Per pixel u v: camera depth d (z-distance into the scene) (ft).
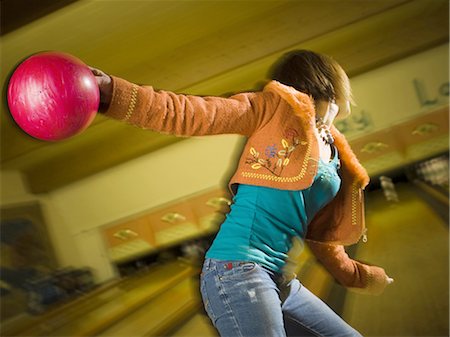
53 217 15.53
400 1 10.74
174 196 15.17
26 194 15.11
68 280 15.76
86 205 15.57
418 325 6.67
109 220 15.72
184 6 9.46
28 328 14.70
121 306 15.38
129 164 14.90
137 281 17.40
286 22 10.73
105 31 9.45
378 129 12.80
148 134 14.29
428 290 7.91
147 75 10.94
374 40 11.67
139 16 9.45
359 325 7.32
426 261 9.73
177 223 15.48
